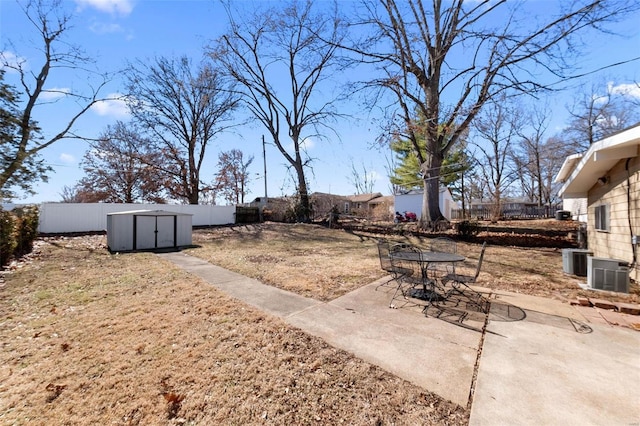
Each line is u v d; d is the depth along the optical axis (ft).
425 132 41.78
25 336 9.91
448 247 23.63
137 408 6.49
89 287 15.92
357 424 6.05
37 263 22.50
